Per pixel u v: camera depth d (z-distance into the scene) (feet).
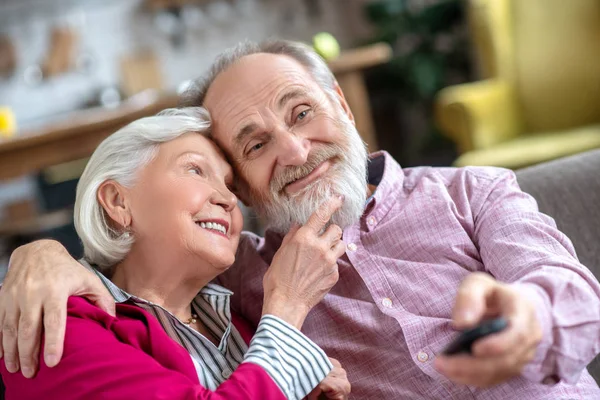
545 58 11.25
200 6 18.66
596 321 3.51
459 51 17.46
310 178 4.61
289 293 4.08
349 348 4.44
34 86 17.88
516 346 2.99
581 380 4.17
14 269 3.92
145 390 3.53
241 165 4.73
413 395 4.25
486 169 4.80
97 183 4.27
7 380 3.78
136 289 4.33
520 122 11.53
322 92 4.83
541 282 3.51
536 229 4.17
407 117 18.99
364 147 4.88
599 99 10.98
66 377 3.57
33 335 3.63
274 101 4.65
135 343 3.84
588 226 4.83
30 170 9.39
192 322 4.43
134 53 18.34
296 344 3.88
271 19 19.29
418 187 4.79
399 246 4.58
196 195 4.21
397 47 18.66
